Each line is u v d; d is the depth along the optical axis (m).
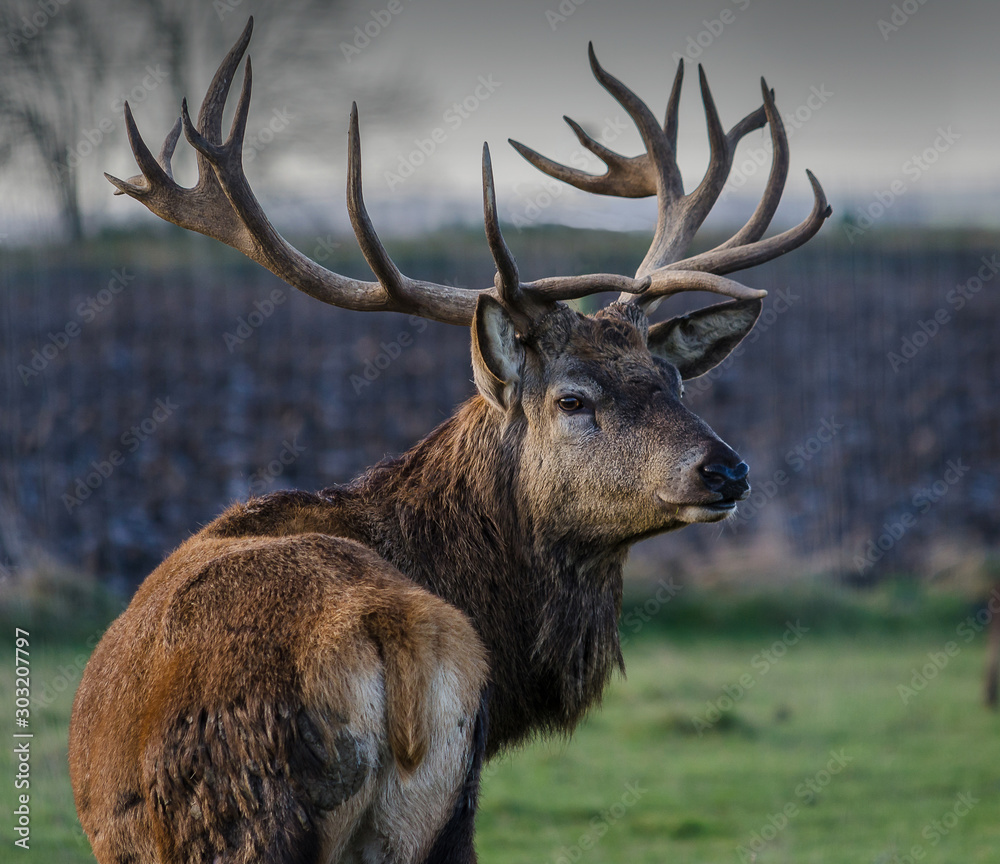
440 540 15.13
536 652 15.03
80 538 46.16
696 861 23.52
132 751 11.18
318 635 10.65
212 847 10.40
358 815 10.55
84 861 20.16
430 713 10.59
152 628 11.97
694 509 14.24
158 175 17.05
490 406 15.70
